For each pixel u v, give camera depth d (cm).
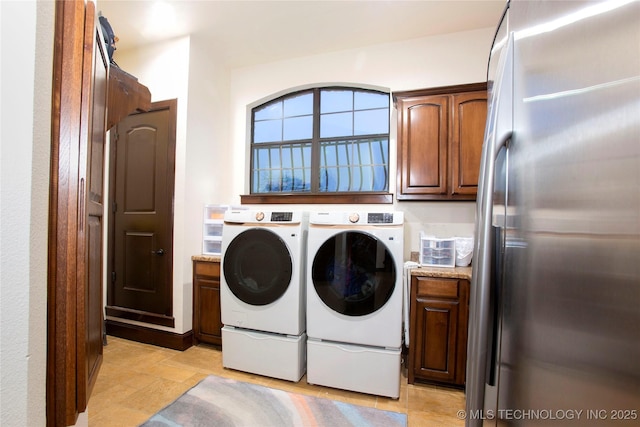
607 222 34
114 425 161
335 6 230
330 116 312
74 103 64
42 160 58
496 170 62
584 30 37
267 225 214
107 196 290
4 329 53
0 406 52
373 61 283
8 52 54
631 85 31
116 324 282
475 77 256
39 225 58
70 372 63
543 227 45
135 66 286
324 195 293
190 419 166
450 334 197
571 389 39
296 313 205
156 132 275
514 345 52
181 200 264
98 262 100
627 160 32
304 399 187
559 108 42
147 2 227
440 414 175
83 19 67
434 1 223
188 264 267
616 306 33
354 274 196
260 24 253
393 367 187
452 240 224
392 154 282
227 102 325
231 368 221
